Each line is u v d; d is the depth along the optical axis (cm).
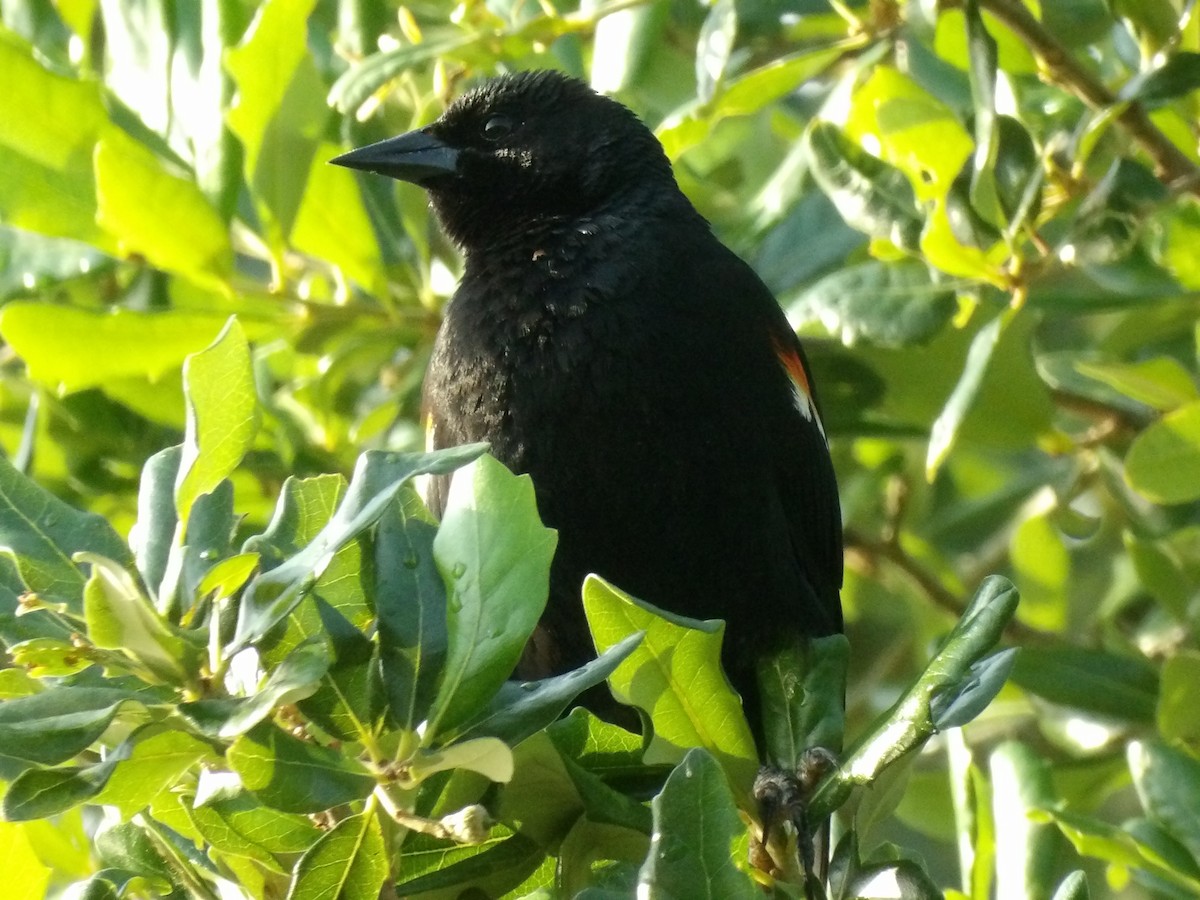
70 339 898
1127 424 1052
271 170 906
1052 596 1108
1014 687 977
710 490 815
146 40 966
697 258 846
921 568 1127
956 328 993
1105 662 957
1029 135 820
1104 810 1243
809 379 907
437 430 846
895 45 932
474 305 841
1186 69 805
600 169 916
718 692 589
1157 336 1053
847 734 1162
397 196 1023
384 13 1009
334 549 461
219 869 559
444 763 477
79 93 921
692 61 1087
